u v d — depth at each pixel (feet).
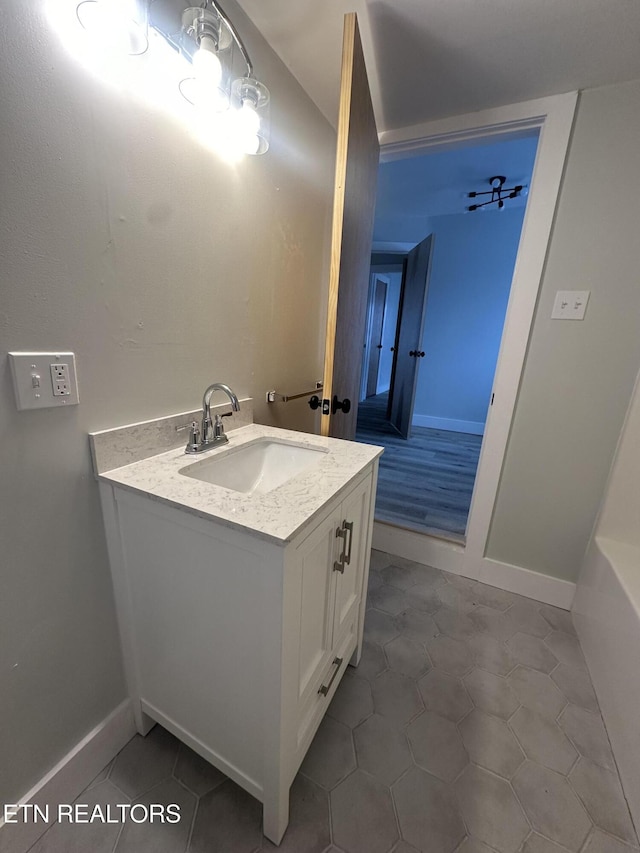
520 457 5.47
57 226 2.37
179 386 3.54
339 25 3.77
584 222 4.61
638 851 2.82
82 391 2.70
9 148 2.08
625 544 4.85
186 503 2.49
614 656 3.83
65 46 2.26
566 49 3.84
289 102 4.50
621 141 4.32
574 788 3.22
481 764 3.39
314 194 5.29
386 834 2.88
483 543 5.89
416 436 14.14
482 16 3.51
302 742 2.96
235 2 3.53
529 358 5.16
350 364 5.20
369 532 3.96
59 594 2.79
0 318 2.17
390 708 3.88
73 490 2.78
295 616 2.49
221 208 3.68
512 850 2.82
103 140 2.56
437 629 5.00
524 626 5.10
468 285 13.76
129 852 2.74
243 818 2.94
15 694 2.60
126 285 2.89
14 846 2.67
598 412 4.93
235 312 4.11
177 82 3.00
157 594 2.95
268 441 4.11
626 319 4.61
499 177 9.37
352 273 4.62
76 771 3.05
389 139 5.53
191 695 3.03
